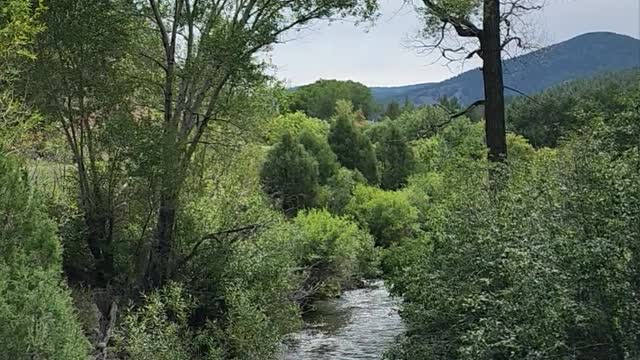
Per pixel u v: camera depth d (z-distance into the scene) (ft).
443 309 34.04
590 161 27.81
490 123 47.65
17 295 22.48
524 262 26.27
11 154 29.55
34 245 24.62
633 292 24.57
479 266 32.35
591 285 24.75
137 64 50.24
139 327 39.78
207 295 48.62
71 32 43.91
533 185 32.37
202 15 47.73
